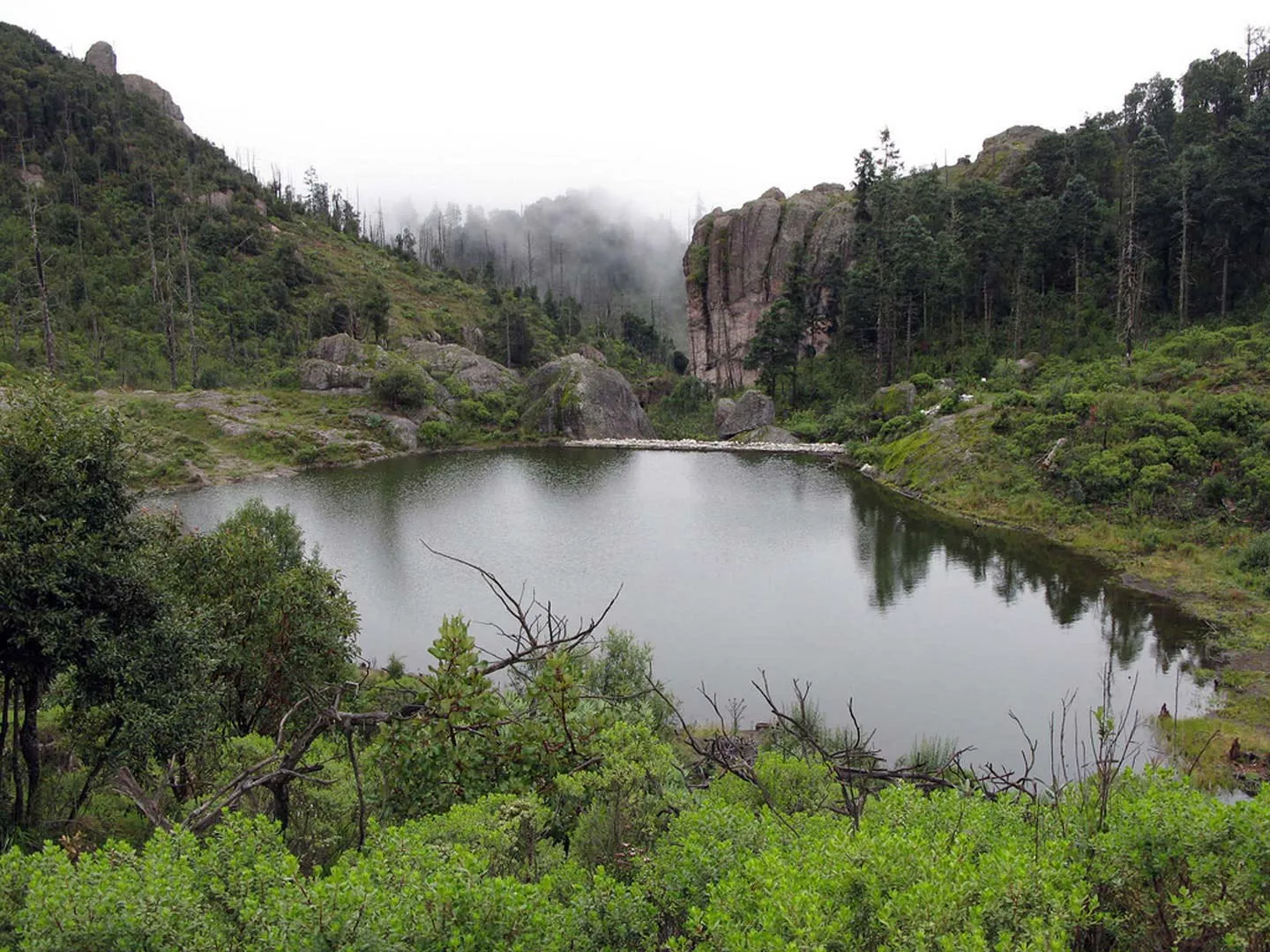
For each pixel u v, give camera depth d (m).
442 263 175.50
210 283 99.69
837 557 37.06
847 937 4.11
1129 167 73.12
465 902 4.30
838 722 20.59
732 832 5.88
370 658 25.33
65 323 79.62
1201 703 20.70
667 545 39.62
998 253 74.31
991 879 4.38
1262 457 36.47
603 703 12.98
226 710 14.12
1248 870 4.41
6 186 95.62
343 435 73.19
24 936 4.06
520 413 90.31
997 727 20.06
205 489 55.56
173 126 132.50
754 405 84.44
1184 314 62.16
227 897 4.51
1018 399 52.59
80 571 10.27
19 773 10.88
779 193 122.69
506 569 35.41
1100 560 34.38
